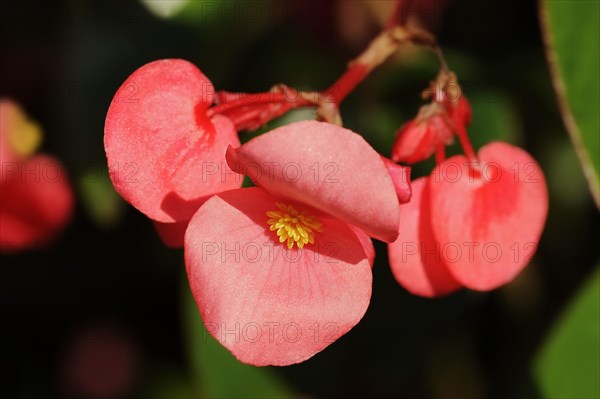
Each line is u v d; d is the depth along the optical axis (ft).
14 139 0.92
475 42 0.93
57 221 0.94
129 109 0.74
